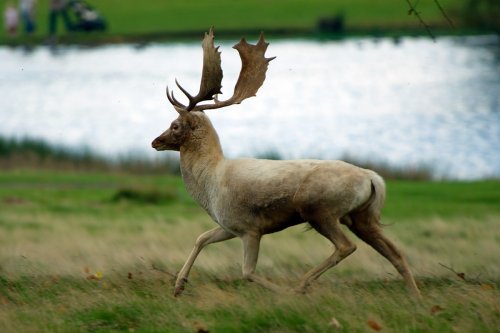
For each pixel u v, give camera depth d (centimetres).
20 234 6444
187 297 3531
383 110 16975
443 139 13900
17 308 3416
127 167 11306
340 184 3344
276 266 4409
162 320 3123
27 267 4281
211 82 3688
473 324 2931
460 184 9288
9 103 19312
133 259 4541
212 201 3594
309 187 3369
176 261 4497
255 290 3494
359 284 3766
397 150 13050
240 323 3038
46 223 7156
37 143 12381
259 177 3472
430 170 10562
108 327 3125
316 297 3253
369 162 10762
